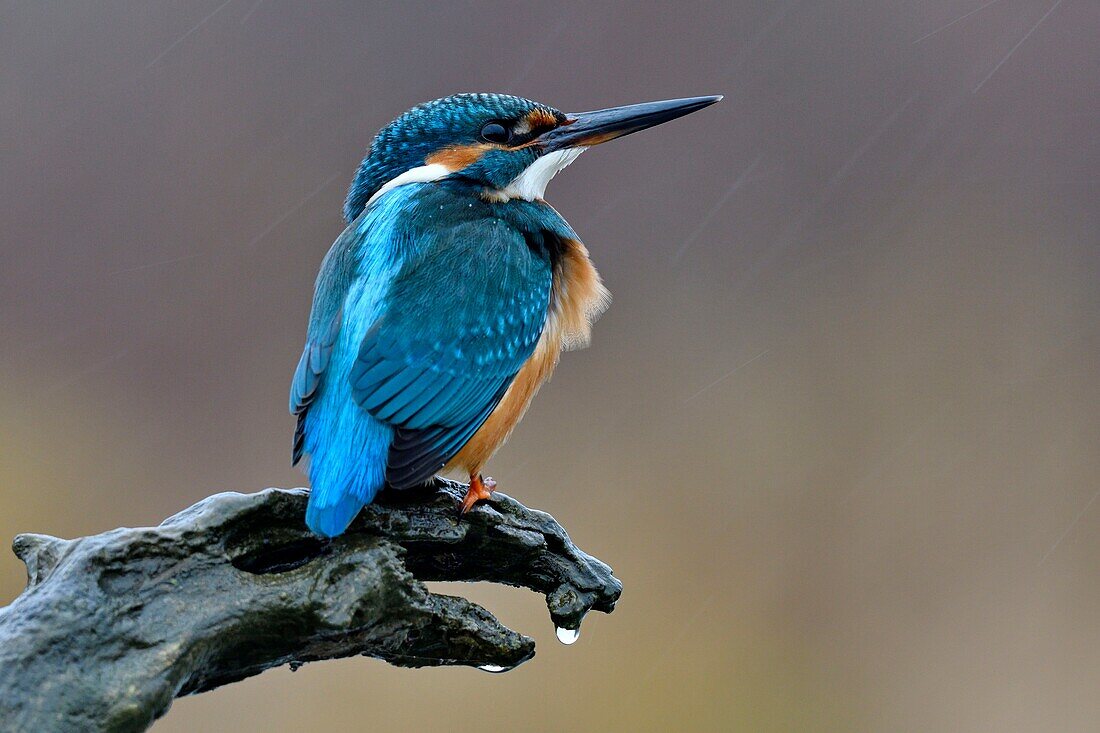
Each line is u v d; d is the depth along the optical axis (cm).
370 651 507
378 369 580
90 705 421
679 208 1470
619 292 1414
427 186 679
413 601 481
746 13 1541
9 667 418
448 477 710
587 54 1514
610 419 1304
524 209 691
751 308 1403
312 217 1413
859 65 1562
